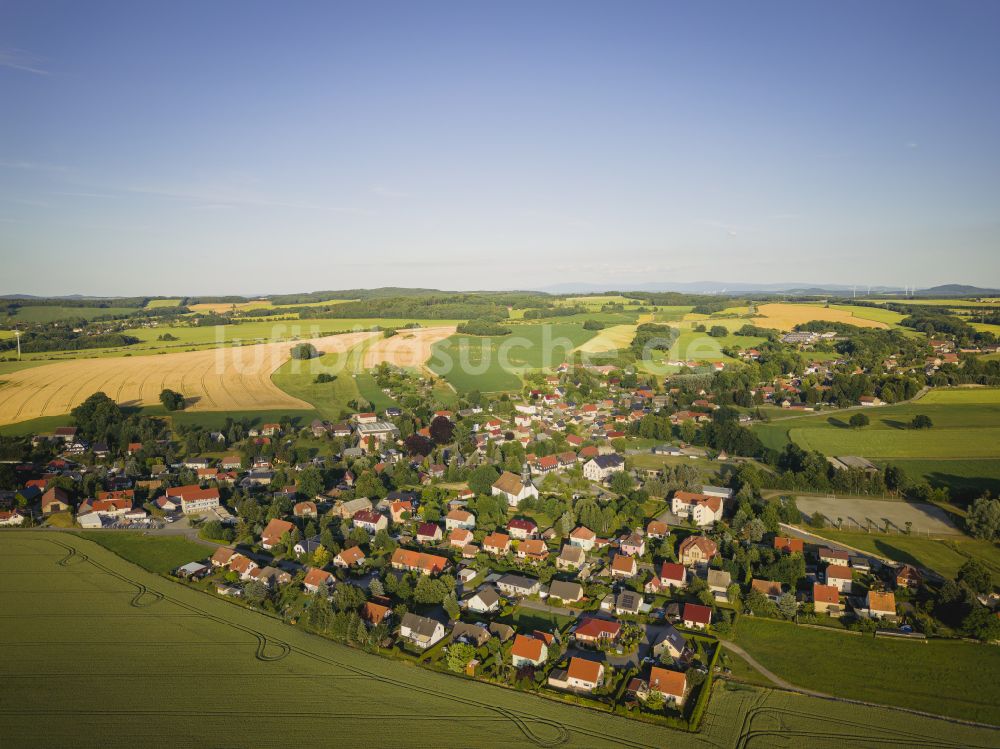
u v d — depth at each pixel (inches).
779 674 3366.1
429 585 4104.3
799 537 5137.8
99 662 3353.8
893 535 5167.3
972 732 2903.5
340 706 3016.7
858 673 3366.1
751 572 4426.7
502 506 5556.1
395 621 3836.1
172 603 4050.2
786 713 3036.4
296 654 3472.0
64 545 4995.1
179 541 5093.5
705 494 5802.2
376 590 4119.1
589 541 4874.5
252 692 3115.2
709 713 3034.0
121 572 4505.4
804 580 4375.0
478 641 3622.0
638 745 2805.1
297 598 4133.9
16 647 3494.1
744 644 3654.0
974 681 3277.6
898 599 4092.0
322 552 4598.9
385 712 2979.8
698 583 4192.9
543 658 3432.6
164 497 5890.8
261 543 5044.3
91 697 3056.1
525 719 2962.6
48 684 3154.5
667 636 3558.1
